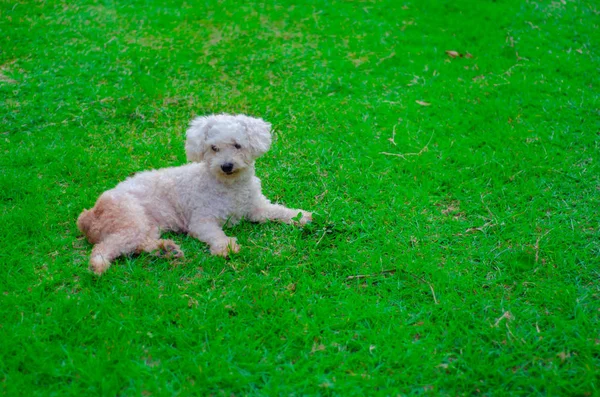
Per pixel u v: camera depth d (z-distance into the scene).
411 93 6.82
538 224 4.59
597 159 5.43
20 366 3.25
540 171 5.28
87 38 8.00
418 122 6.26
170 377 3.19
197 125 4.63
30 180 5.15
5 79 6.96
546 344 3.40
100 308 3.64
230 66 7.40
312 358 3.32
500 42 8.02
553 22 8.61
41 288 3.82
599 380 3.11
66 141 5.86
